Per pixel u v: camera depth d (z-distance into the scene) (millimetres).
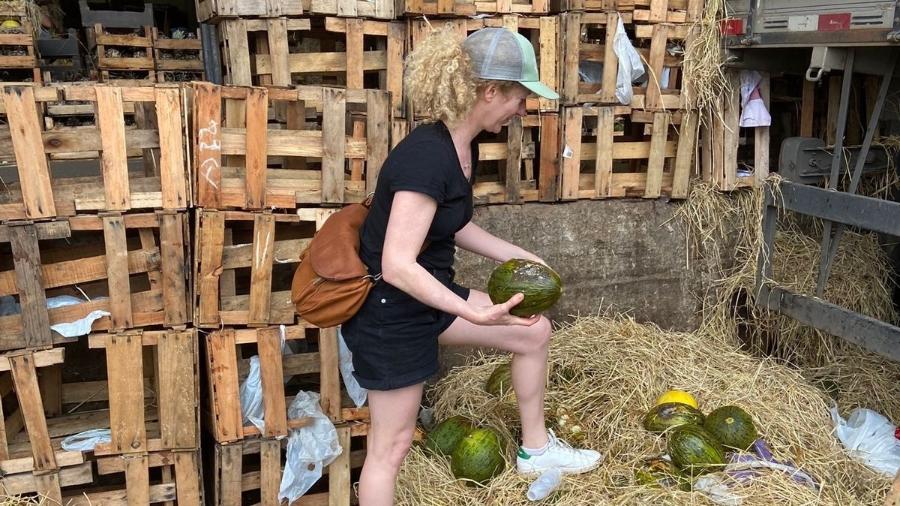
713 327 5090
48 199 2842
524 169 4734
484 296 3053
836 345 4945
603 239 4789
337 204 3252
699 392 4246
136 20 9008
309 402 3350
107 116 2842
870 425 4066
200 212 3014
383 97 3232
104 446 3082
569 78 4449
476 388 4262
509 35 2516
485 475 3541
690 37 4637
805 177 4816
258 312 3156
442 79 2463
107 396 3656
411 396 2732
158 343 3061
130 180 2967
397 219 2418
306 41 4738
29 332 2906
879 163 5121
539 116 4492
